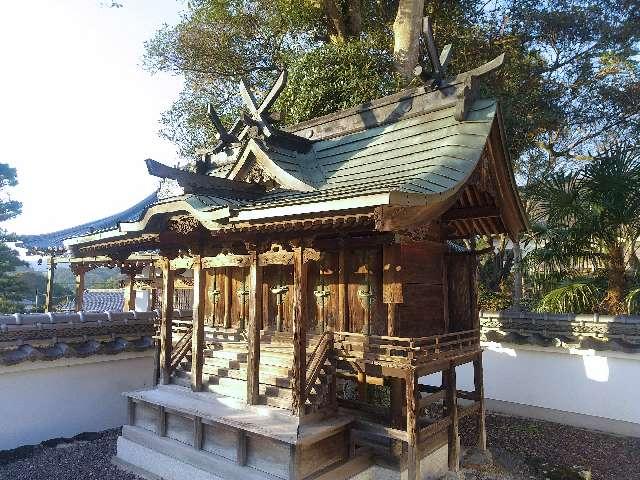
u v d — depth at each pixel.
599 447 8.47
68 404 8.91
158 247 8.21
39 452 8.01
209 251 7.68
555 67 16.77
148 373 10.29
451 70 14.41
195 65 16.34
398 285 6.05
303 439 5.21
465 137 6.27
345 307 6.80
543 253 10.76
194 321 7.23
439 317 7.45
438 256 7.61
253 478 5.62
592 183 10.08
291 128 9.64
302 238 5.81
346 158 7.73
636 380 8.97
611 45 16.25
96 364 9.37
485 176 6.58
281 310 7.77
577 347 9.47
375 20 14.71
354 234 6.64
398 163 6.62
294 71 13.12
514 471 7.30
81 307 13.38
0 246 25.12
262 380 6.57
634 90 16.48
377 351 6.26
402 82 12.01
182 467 6.50
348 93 12.30
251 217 5.39
